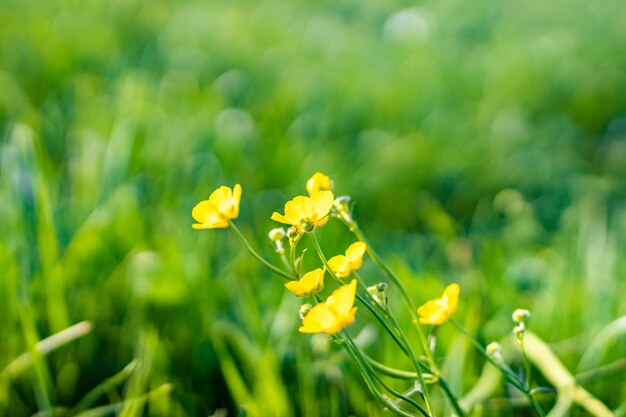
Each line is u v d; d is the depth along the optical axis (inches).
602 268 30.0
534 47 72.0
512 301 29.4
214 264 30.8
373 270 31.1
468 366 25.8
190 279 28.3
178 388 25.6
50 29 61.2
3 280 26.6
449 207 44.2
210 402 26.4
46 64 53.2
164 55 60.6
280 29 75.0
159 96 46.8
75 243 28.7
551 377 24.8
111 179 33.7
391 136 48.6
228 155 41.8
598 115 59.8
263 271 29.7
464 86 62.6
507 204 42.5
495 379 24.8
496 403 24.6
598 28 80.1
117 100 44.2
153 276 27.9
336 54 67.2
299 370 25.2
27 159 29.6
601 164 52.6
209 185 36.5
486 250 33.1
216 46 65.2
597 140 57.0
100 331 27.7
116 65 54.6
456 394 24.5
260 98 54.0
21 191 28.7
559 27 81.0
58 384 26.6
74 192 34.6
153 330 26.2
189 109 46.8
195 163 39.4
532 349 25.4
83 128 40.3
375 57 67.5
